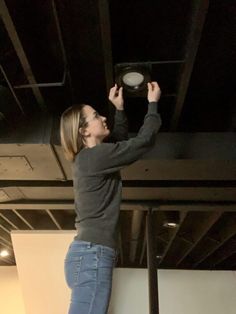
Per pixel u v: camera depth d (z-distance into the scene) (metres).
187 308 6.13
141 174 2.78
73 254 1.25
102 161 1.29
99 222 1.26
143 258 6.15
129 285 6.23
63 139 1.44
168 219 4.24
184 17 1.73
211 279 6.35
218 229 4.83
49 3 1.60
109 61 1.79
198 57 1.96
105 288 1.19
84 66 1.97
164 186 3.08
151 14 1.73
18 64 1.99
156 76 2.09
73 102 2.25
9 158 2.52
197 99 2.33
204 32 1.79
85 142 1.43
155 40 1.88
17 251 5.07
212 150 2.42
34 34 1.78
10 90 2.14
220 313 6.08
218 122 2.48
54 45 1.86
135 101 2.32
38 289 5.47
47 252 5.03
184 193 3.22
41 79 2.02
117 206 1.32
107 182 1.32
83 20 1.67
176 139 2.47
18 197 3.36
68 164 2.62
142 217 4.27
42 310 5.62
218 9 1.65
